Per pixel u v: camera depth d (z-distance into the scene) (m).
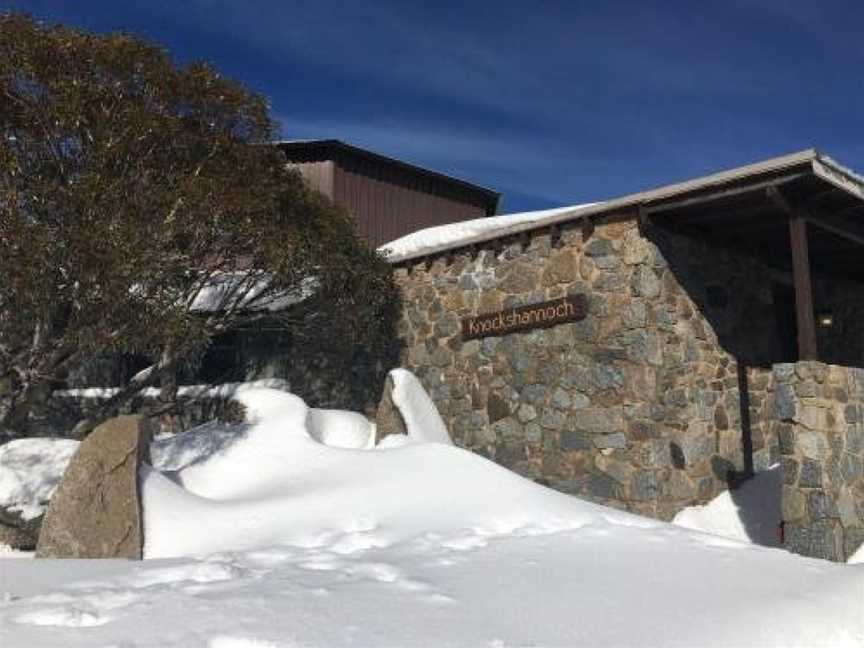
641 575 4.75
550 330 10.27
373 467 7.21
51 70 8.57
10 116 8.56
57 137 8.70
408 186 19.52
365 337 12.41
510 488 6.70
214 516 6.52
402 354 12.52
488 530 6.05
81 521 6.31
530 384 10.42
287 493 6.95
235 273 11.16
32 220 7.96
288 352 14.05
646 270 9.30
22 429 9.05
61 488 6.49
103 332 8.04
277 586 4.33
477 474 6.91
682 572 4.83
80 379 14.44
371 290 12.20
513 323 10.69
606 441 9.34
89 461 6.55
